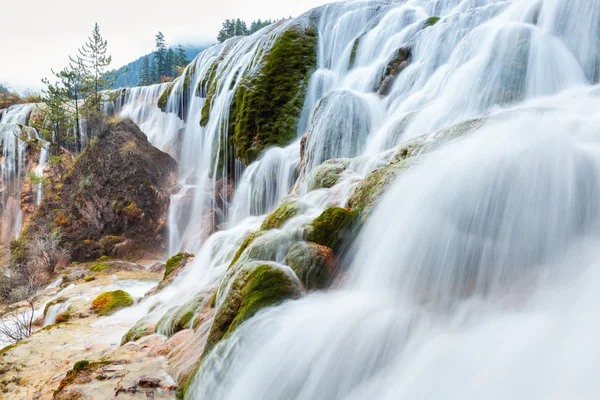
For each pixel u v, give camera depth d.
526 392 2.55
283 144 18.30
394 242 4.59
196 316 6.18
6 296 15.85
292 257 5.03
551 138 4.31
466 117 9.02
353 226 5.33
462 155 4.75
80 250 20.89
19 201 29.52
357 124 12.89
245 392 3.85
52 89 31.55
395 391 3.12
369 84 15.36
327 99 13.99
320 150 13.06
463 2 16.92
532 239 3.78
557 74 8.36
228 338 4.37
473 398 2.69
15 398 5.52
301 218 6.26
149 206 22.55
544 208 3.84
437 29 13.52
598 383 2.36
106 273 15.99
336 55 20.33
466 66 10.23
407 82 13.31
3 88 79.19
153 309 8.89
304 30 21.77
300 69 20.28
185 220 22.75
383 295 4.38
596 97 6.90
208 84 26.59
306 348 3.78
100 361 5.25
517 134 4.64
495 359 2.88
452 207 4.30
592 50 8.16
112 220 21.72
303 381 3.64
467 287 3.90
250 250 5.71
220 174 21.67
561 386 2.47
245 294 4.67
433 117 9.72
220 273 7.96
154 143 34.97
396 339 3.52
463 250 4.04
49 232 21.19
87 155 23.81
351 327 3.76
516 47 9.20
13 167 30.67
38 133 33.91
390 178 5.41
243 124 19.77
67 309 10.16
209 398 4.02
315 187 8.54
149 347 5.84
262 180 17.38
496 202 4.06
